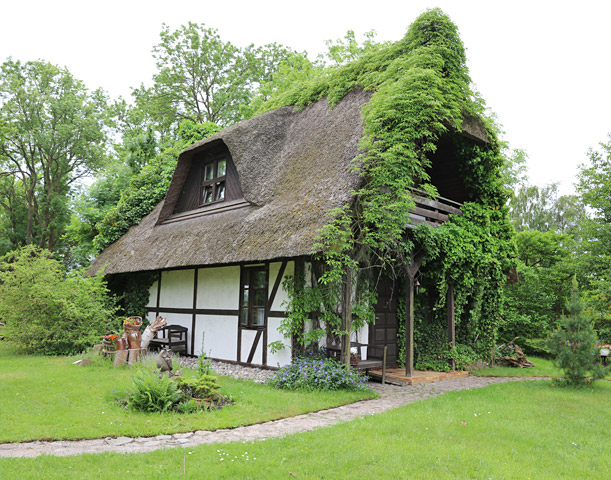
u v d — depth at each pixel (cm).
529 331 1555
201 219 1207
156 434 500
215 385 655
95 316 1163
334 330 826
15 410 576
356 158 821
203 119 2955
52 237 3061
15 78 2725
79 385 725
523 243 1966
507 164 2273
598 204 1628
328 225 748
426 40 996
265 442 467
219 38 2927
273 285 933
